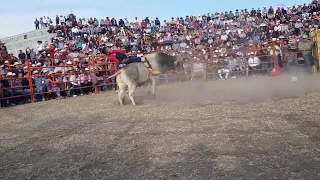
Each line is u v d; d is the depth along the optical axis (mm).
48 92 14852
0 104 13633
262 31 30172
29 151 6551
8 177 5246
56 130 8172
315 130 6203
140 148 6094
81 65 16219
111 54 17688
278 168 4684
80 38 30328
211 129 6883
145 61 11164
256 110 8281
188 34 32031
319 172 4457
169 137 6598
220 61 18734
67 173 5219
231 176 4559
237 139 6070
